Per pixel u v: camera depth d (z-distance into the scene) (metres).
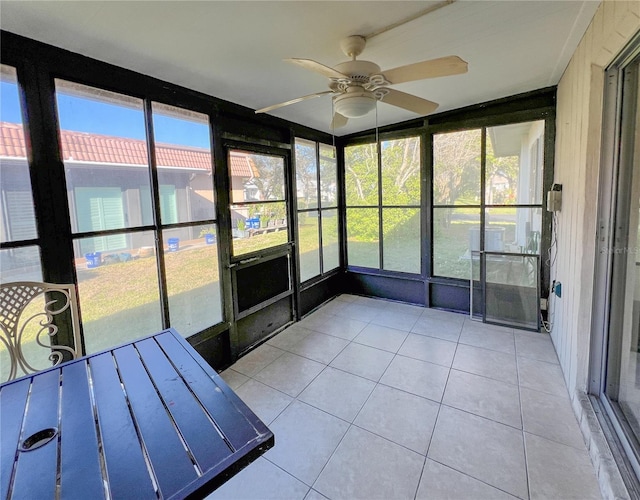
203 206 2.65
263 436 1.07
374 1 1.48
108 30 1.62
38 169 1.72
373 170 4.26
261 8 1.49
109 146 2.04
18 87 1.64
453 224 3.77
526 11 1.63
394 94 1.91
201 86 2.44
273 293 3.46
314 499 1.58
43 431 1.11
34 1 1.36
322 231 4.27
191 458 0.99
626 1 1.31
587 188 1.85
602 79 1.73
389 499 1.56
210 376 1.43
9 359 1.66
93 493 0.88
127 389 1.34
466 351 2.95
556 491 1.56
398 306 4.17
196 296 2.63
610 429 1.73
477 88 2.85
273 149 3.35
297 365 2.83
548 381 2.44
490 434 1.94
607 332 1.85
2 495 0.87
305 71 2.20
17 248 1.67
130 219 2.16
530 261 3.31
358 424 2.08
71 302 1.77
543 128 3.14
